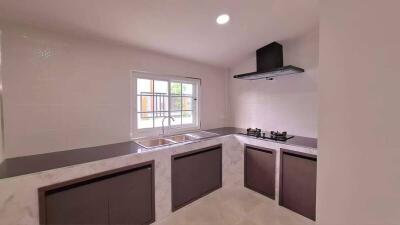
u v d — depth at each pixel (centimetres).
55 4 158
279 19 221
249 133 295
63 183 149
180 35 231
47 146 190
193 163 244
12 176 131
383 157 56
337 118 68
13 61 171
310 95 263
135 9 176
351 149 64
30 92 180
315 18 223
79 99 207
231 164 295
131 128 252
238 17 210
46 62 187
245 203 255
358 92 62
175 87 305
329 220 72
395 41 53
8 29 168
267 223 215
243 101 352
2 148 166
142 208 197
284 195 237
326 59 71
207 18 204
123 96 241
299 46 269
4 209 128
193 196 246
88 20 182
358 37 61
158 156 208
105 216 172
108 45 226
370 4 58
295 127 281
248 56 323
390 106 54
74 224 156
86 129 213
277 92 300
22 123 177
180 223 214
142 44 240
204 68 337
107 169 172
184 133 305
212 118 356
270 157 251
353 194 64
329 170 71
